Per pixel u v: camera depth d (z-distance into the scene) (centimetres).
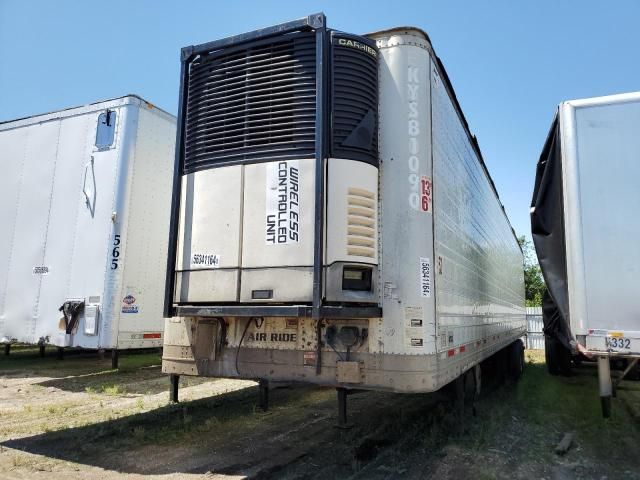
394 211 462
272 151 461
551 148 608
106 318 866
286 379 463
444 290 507
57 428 557
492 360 952
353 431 573
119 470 430
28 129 1019
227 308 446
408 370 432
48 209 962
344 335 449
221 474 427
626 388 897
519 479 437
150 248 948
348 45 469
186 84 520
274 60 477
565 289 571
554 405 766
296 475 431
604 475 453
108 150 922
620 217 502
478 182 813
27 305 947
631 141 511
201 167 492
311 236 436
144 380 904
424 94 490
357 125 458
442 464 469
